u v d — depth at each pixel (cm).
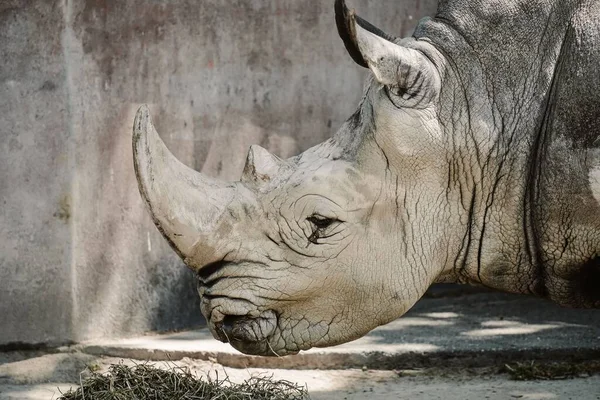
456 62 1290
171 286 2191
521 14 1297
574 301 1370
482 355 1914
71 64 2012
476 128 1284
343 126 1293
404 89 1246
